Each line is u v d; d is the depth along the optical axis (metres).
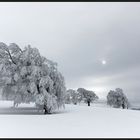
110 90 53.59
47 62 20.08
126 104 51.72
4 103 34.50
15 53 19.19
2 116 13.79
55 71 20.22
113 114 16.98
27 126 9.27
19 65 18.72
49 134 7.45
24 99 18.83
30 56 18.95
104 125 10.07
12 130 8.20
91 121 11.62
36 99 16.92
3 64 17.62
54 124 10.05
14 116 13.85
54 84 19.53
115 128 9.19
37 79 18.14
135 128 9.34
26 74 18.22
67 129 8.59
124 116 15.32
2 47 18.88
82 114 16.41
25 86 17.98
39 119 12.22
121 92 52.75
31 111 20.12
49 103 17.06
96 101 58.25
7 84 18.34
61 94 19.83
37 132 7.80
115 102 51.62
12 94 19.25
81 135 7.36
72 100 56.12
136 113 19.05
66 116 14.45
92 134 7.61
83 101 57.56
